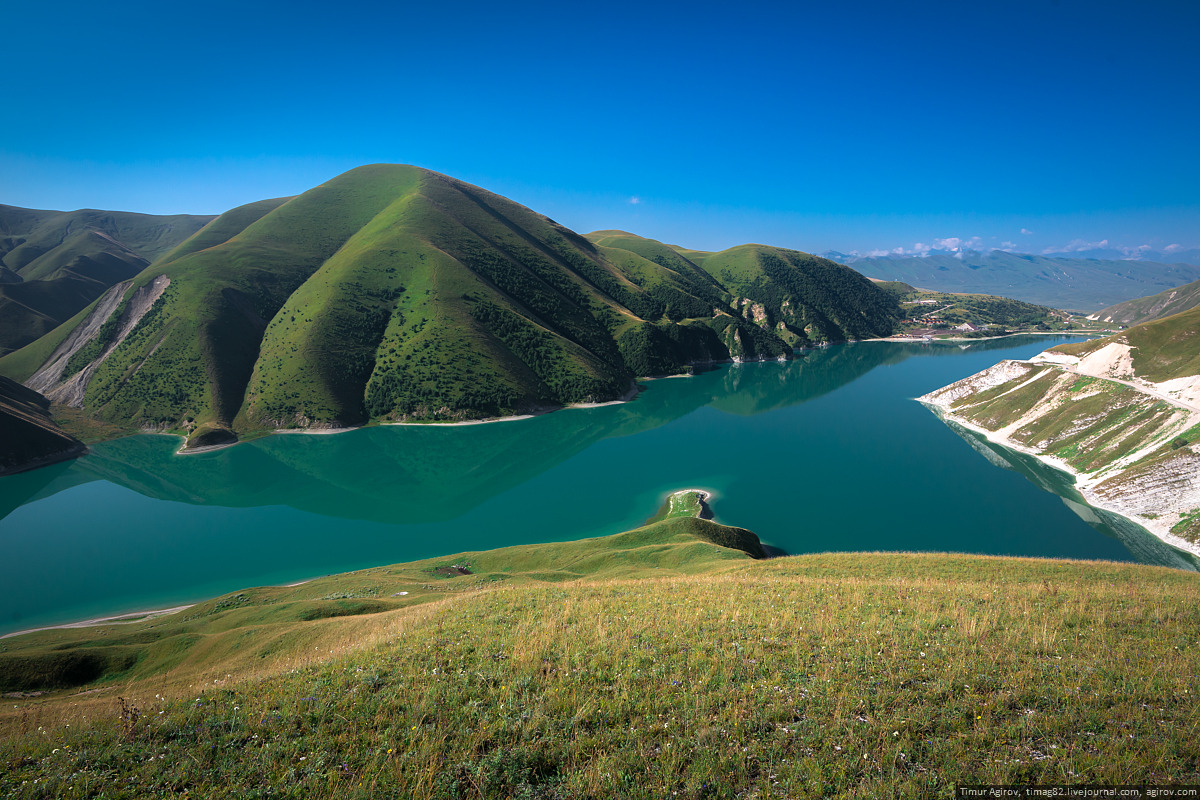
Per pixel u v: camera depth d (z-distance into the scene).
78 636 49.78
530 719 11.23
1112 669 12.70
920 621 16.94
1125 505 85.62
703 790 9.11
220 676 28.28
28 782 9.80
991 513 88.69
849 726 10.55
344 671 14.31
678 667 13.53
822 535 82.75
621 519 95.69
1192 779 8.79
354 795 9.19
